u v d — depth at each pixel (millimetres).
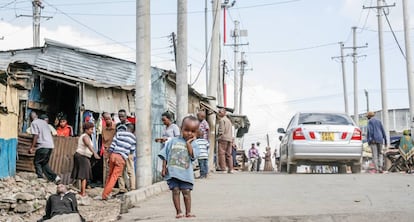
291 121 17969
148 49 12406
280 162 20141
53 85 18172
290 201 9742
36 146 14844
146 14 12367
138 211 8945
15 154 15102
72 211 10594
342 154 16078
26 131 16109
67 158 15711
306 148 16109
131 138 13242
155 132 19062
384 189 11508
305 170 27859
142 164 12227
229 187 12547
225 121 18406
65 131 16672
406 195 10359
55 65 20594
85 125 13938
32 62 20688
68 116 18469
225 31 38625
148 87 12398
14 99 15266
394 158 21391
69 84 16719
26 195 12508
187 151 7629
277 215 7473
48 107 17922
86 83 16859
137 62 12359
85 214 11266
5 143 14484
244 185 12984
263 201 9844
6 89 14656
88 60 20359
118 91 18172
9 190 13062
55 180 14852
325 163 16969
